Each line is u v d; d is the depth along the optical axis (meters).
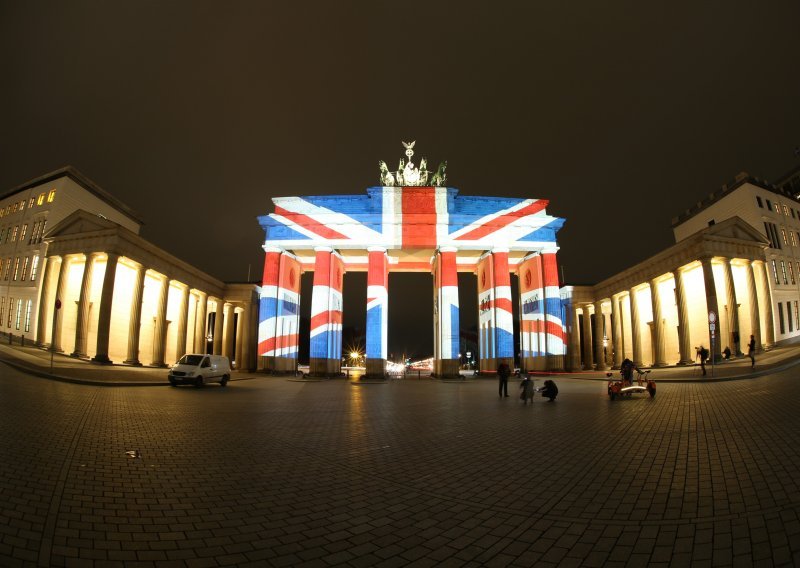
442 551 4.45
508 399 20.44
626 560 4.16
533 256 45.84
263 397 20.55
